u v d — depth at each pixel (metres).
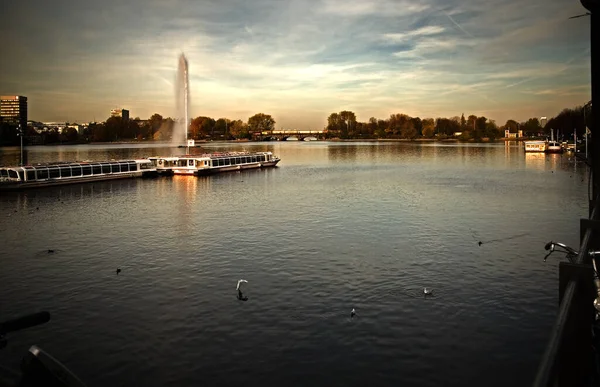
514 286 29.97
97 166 92.69
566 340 6.18
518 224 48.00
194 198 68.62
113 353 22.50
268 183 88.38
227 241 41.75
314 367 21.22
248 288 30.11
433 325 24.78
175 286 30.75
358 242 40.81
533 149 174.25
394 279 31.44
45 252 39.12
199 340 23.61
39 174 81.94
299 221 50.09
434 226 47.06
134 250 39.41
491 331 24.08
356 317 25.75
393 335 23.78
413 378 20.39
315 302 27.83
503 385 19.91
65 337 24.02
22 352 22.59
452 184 84.12
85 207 61.34
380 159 160.12
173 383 20.25
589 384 7.95
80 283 31.59
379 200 64.94
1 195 72.75
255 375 20.72
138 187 82.56
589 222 10.30
